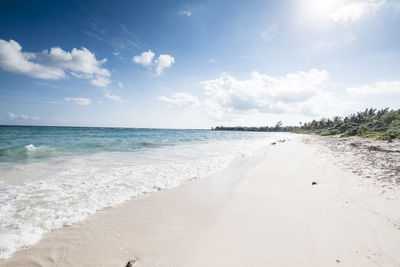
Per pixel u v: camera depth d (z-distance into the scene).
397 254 2.62
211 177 7.14
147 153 13.34
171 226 3.59
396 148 14.57
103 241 3.10
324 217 3.78
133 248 2.94
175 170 8.12
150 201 4.80
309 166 8.86
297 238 3.11
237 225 3.60
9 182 5.90
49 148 13.98
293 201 4.68
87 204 4.48
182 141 26.91
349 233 3.18
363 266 2.43
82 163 9.09
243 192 5.46
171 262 2.63
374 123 42.69
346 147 17.11
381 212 3.85
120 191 5.41
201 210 4.29
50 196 4.90
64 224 3.59
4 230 3.30
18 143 16.86
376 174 6.80
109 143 19.09
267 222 3.68
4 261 2.59
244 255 2.73
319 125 98.12
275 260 2.61
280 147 19.05
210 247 2.95
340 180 6.23
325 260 2.56
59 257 2.72
